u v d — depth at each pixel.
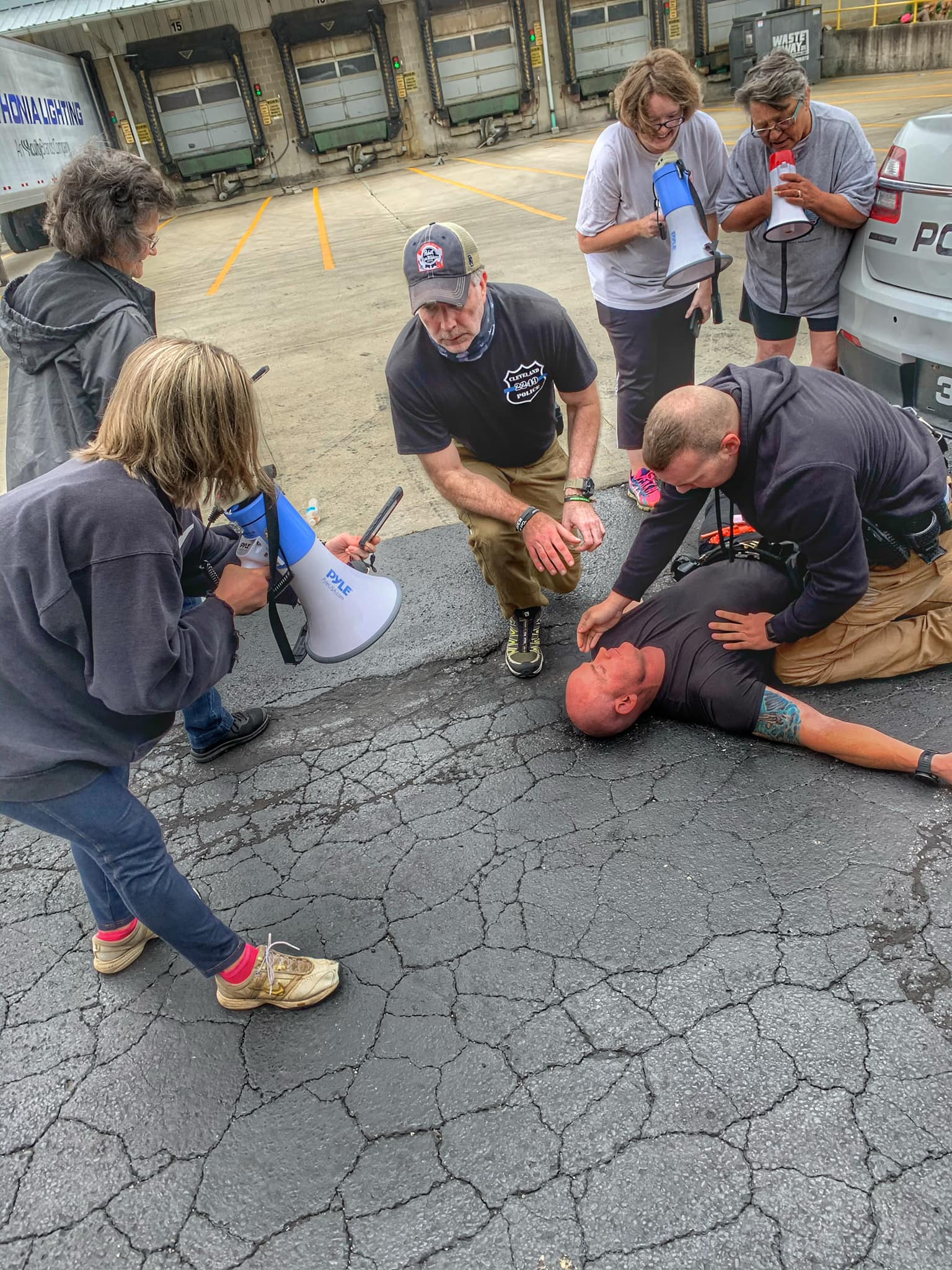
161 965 2.09
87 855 1.83
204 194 20.00
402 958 1.96
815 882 1.93
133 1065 1.85
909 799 2.08
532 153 17.69
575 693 2.37
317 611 1.96
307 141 19.56
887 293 2.89
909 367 2.88
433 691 2.84
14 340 2.12
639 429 3.49
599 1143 1.53
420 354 2.32
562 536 2.34
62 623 1.38
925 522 2.17
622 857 2.09
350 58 18.83
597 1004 1.77
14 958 2.18
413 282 2.11
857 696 2.42
